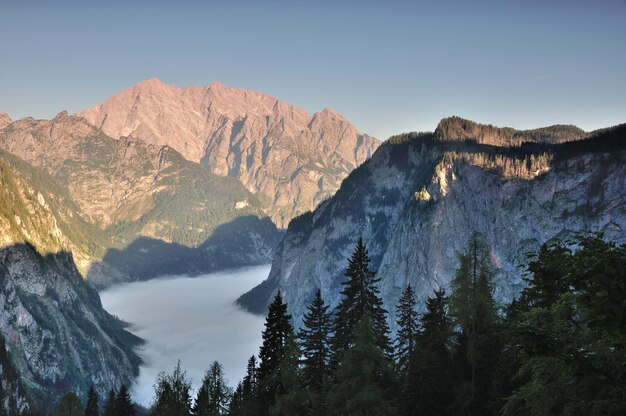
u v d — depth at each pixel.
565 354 20.03
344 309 67.19
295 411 56.50
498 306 53.94
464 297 51.56
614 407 19.03
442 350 58.09
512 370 48.25
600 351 19.59
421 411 54.88
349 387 46.28
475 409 50.88
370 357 46.53
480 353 50.25
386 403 44.75
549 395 21.20
